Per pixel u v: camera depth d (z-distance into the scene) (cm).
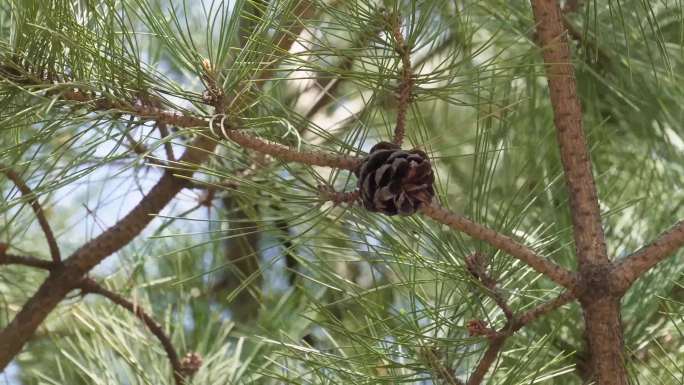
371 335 240
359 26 229
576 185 232
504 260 234
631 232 268
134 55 225
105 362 260
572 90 233
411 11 229
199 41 268
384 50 229
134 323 269
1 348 256
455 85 230
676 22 266
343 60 233
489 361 231
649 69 269
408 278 238
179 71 261
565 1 268
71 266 259
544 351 250
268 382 263
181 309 270
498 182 269
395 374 238
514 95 271
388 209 223
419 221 235
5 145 242
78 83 221
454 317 235
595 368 230
